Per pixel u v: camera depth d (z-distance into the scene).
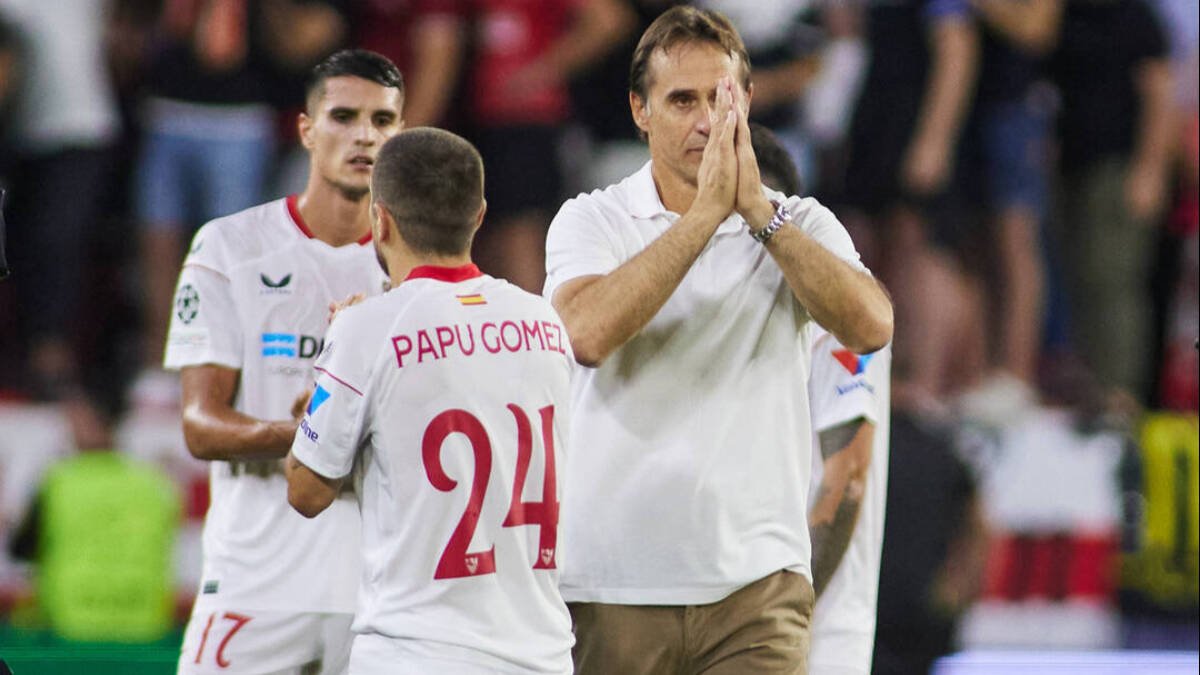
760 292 15.02
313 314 17.69
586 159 34.75
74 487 29.61
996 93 34.06
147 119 33.69
